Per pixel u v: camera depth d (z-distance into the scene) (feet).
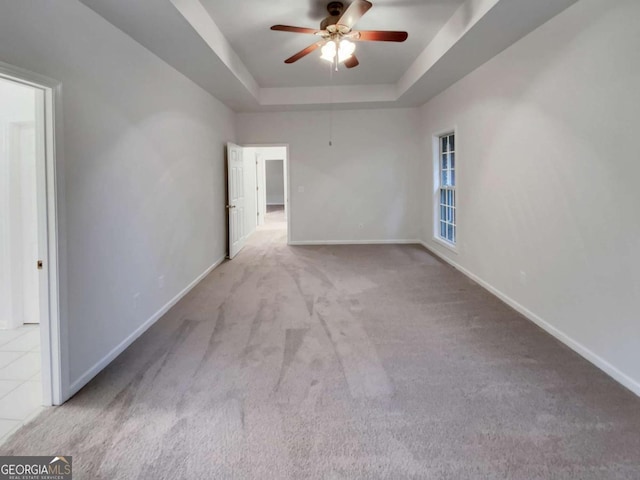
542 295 9.98
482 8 9.20
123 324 9.14
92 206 7.93
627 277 7.14
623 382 7.25
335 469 5.22
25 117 9.93
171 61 11.69
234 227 19.47
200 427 6.12
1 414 6.52
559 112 9.06
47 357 6.75
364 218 22.49
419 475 5.10
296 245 22.41
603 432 5.89
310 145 21.98
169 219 12.03
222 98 17.57
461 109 15.12
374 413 6.46
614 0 7.25
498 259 12.48
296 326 10.30
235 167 19.71
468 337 9.50
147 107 10.55
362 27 11.88
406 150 21.90
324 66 15.71
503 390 7.11
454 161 16.89
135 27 9.03
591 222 8.06
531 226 10.44
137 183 9.94
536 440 5.74
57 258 6.77
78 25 7.50
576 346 8.63
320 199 22.40
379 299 12.49
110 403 6.83
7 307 10.34
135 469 5.23
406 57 14.94
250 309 11.70
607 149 7.55
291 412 6.50
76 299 7.34
